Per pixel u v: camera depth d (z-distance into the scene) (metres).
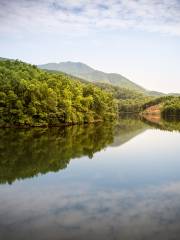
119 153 51.47
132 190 30.34
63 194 28.97
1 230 20.80
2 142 60.19
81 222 22.14
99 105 140.38
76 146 57.31
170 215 23.42
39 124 96.81
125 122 142.88
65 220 22.53
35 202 26.66
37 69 176.75
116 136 76.94
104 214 23.73
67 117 105.88
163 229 20.88
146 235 20.00
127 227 21.25
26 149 52.59
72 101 118.31
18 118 91.69
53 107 100.56
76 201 26.92
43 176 35.56
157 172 37.88
